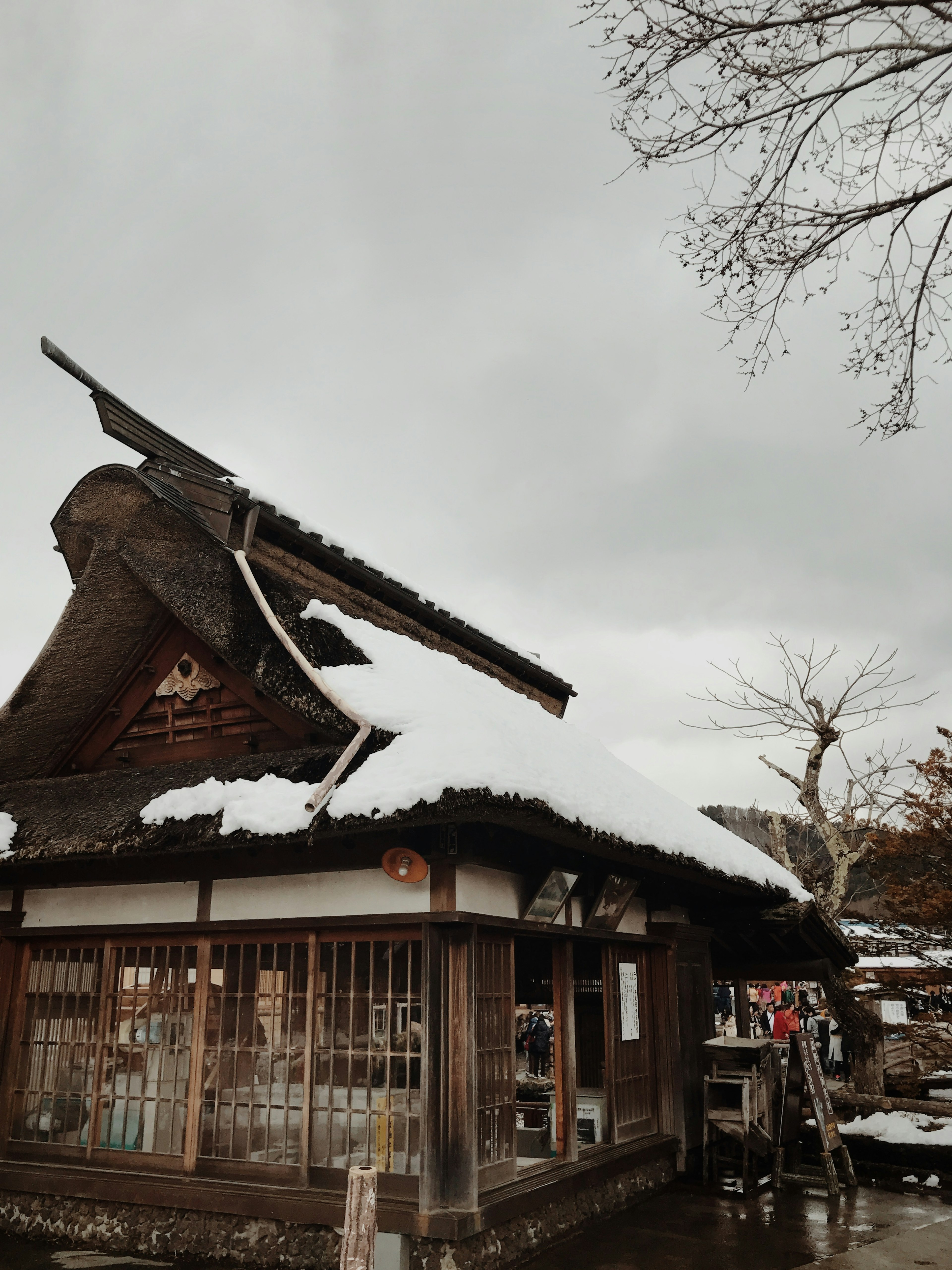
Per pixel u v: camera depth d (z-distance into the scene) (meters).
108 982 6.83
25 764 8.04
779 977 11.22
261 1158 5.98
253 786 6.11
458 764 5.29
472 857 5.86
